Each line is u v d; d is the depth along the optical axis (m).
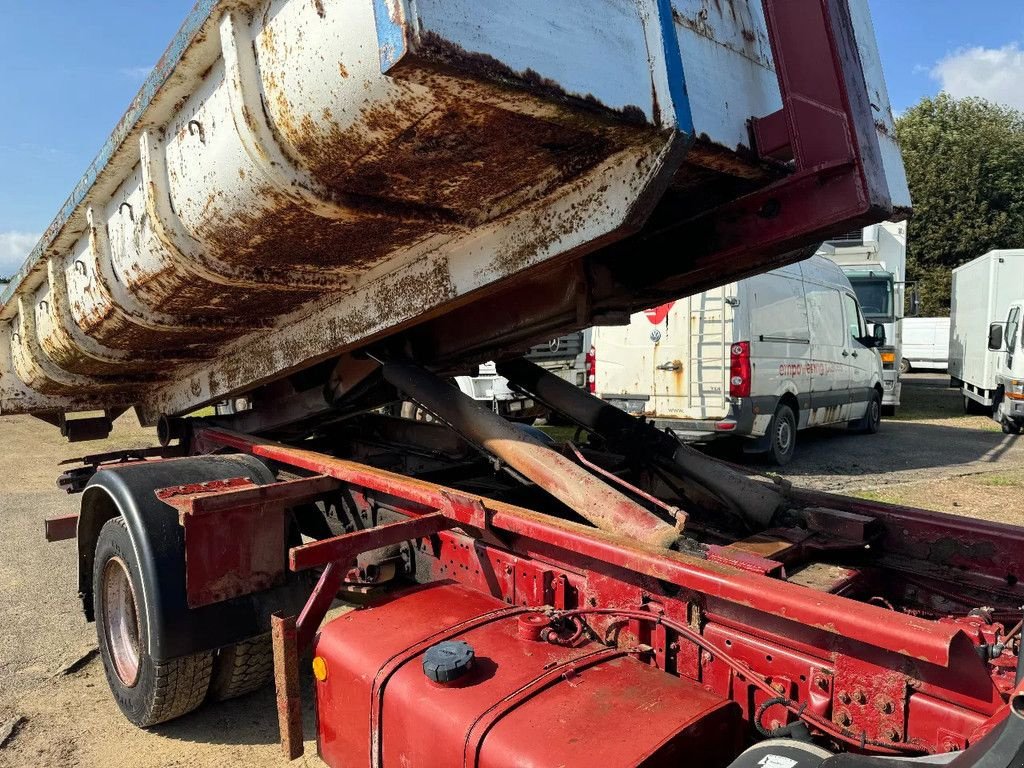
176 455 5.07
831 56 2.23
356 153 2.07
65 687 3.74
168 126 2.70
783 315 9.03
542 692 1.95
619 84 1.86
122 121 2.77
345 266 2.92
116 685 3.41
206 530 2.98
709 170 2.52
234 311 3.48
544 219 2.31
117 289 3.41
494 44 1.62
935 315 32.56
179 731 3.32
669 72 1.96
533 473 2.84
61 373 4.70
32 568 5.57
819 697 1.84
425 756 1.96
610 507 2.49
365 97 1.84
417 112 1.83
